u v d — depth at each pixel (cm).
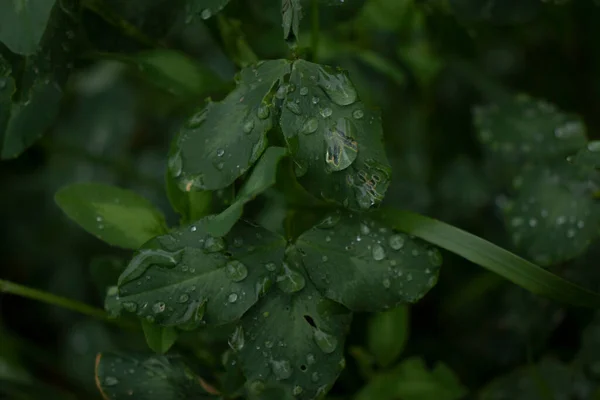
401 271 22
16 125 23
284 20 21
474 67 28
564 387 25
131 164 31
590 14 27
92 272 24
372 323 24
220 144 21
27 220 32
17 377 27
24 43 21
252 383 21
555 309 26
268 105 21
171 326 21
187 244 21
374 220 22
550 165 24
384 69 26
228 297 21
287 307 21
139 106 32
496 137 25
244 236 21
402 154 29
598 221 23
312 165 21
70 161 32
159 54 23
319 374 21
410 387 24
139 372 22
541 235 24
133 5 24
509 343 27
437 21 26
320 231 22
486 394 25
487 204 28
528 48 29
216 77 23
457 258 28
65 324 31
